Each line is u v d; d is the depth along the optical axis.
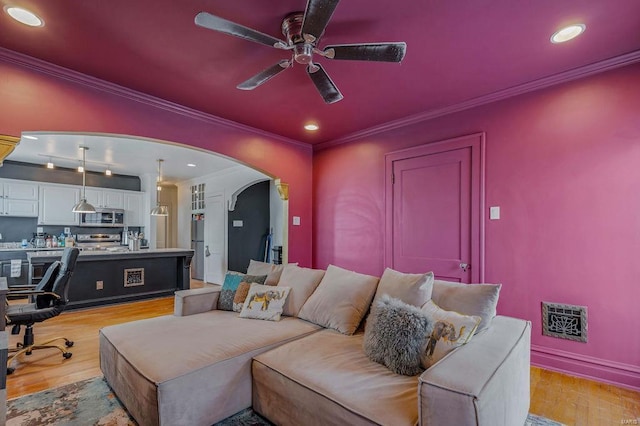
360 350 2.05
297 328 2.48
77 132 2.72
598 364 2.54
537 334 2.83
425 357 1.72
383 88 2.95
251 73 2.66
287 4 1.84
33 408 2.14
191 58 2.43
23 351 2.91
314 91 2.99
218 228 7.08
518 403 1.68
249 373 2.07
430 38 2.19
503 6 1.87
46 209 6.48
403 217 3.78
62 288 3.13
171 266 5.96
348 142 4.44
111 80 2.81
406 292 2.15
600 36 2.18
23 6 1.85
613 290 2.50
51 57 2.45
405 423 1.35
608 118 2.53
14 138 2.43
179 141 3.39
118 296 5.28
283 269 3.16
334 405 1.54
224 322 2.62
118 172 7.30
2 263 5.80
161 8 1.87
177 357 1.94
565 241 2.71
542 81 2.80
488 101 3.13
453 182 3.36
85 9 1.88
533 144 2.88
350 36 2.17
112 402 2.21
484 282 3.11
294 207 4.65
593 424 1.97
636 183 2.42
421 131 3.65
